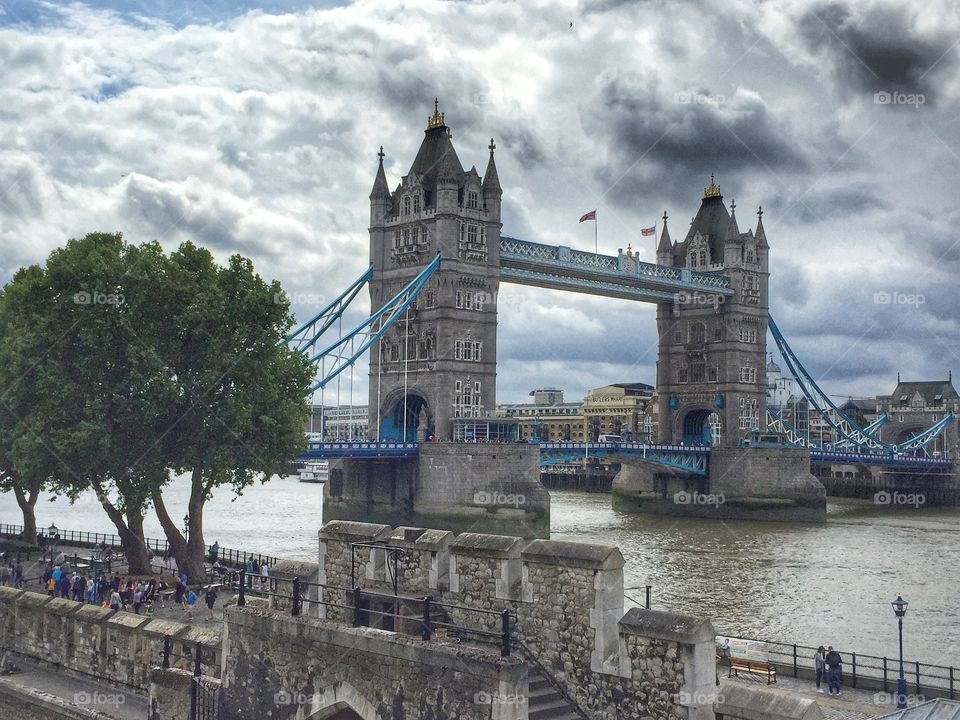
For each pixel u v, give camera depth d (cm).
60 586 4997
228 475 6619
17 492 7238
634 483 18312
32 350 6062
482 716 2317
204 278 6575
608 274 16625
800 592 8062
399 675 2492
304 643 2736
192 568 6144
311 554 9412
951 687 3731
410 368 14825
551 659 2509
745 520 16550
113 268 6141
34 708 3525
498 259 15088
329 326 14912
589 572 2448
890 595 8006
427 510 13175
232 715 2916
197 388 6372
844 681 3878
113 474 6031
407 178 15188
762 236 19588
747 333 19175
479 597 2677
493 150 15162
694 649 2248
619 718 2364
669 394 19638
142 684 3553
